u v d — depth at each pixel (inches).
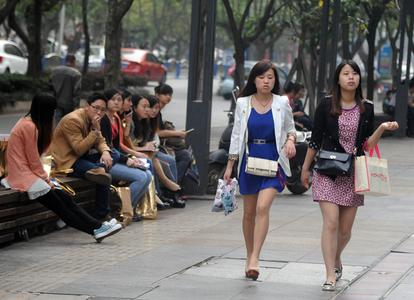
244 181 655.8
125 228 862.5
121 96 916.6
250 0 2017.7
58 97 1488.7
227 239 803.4
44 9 2346.2
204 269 681.0
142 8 5438.0
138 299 591.2
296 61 1614.2
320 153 628.1
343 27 2354.8
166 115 2234.3
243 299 592.7
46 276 658.2
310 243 781.9
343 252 741.9
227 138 1083.3
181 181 1023.0
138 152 936.3
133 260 713.6
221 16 3850.9
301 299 594.6
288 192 1125.1
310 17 2006.6
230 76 3398.1
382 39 3836.1
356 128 621.6
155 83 3607.3
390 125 619.8
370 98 2266.2
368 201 1037.2
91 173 848.3
